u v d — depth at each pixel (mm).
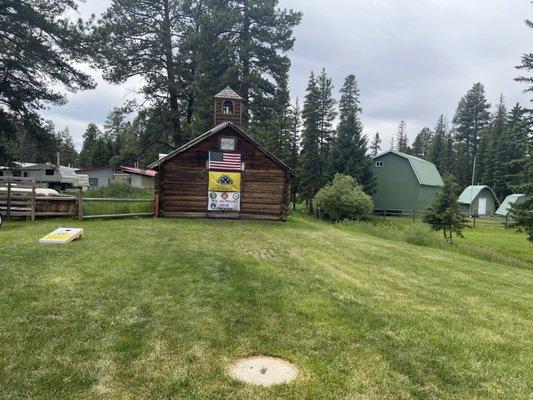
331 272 9945
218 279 8469
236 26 36094
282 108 37594
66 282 7801
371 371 4910
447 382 4777
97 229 14984
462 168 70625
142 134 39406
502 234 28297
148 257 10234
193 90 33688
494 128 64500
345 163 42250
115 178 49938
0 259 9383
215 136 21516
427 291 8734
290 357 5172
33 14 24969
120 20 35000
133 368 4750
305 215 39062
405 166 44562
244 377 4676
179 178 21250
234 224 19375
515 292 9352
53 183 57750
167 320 6148
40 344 5238
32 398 4141
